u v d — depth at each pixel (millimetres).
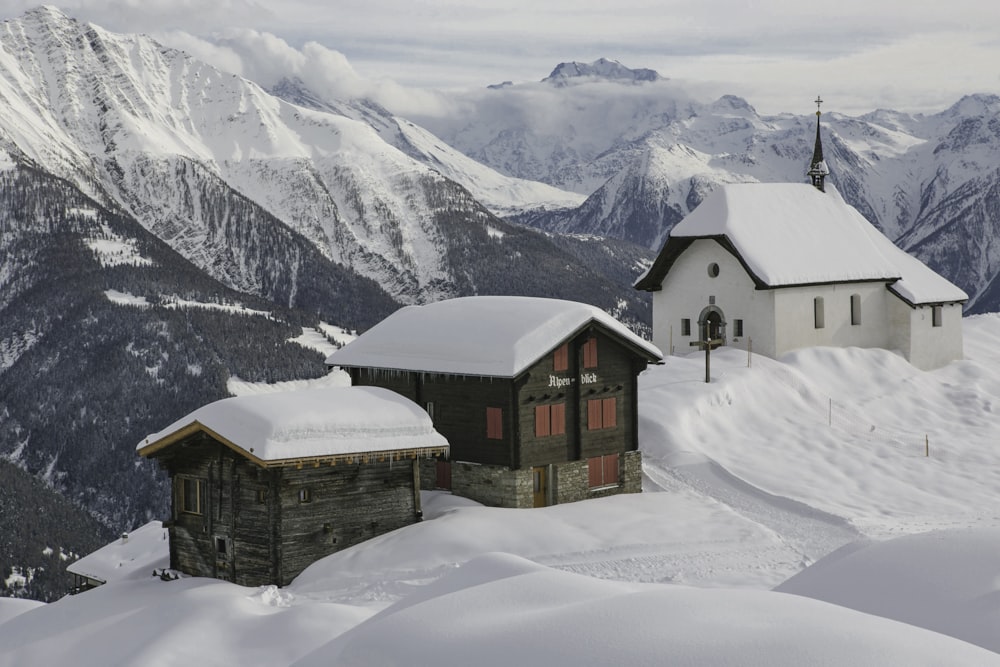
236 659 29703
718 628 15797
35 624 35750
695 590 17875
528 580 20016
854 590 24531
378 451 40094
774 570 37625
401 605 23594
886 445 57344
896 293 71000
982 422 62531
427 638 17281
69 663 31688
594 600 17625
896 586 24031
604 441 48812
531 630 16578
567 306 48719
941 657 14859
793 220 71000
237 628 31641
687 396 59094
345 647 18031
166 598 35344
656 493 49281
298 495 38875
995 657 15195
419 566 38031
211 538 40000
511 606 18609
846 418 61156
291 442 38438
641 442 55406
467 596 19156
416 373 48500
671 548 40406
